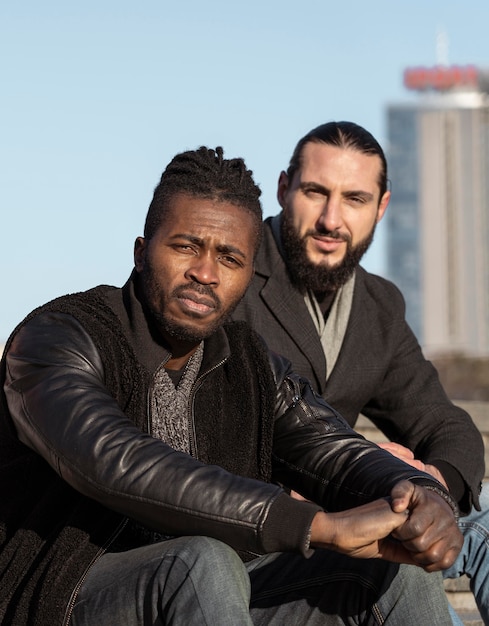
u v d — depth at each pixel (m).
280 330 3.27
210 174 2.28
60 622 2.04
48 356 2.17
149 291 2.28
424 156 168.88
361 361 3.31
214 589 1.92
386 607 2.21
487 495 3.07
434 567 2.08
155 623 1.99
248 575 2.19
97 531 2.12
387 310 3.43
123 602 2.03
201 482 1.99
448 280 164.50
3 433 2.23
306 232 3.29
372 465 2.35
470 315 159.88
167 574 1.97
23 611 2.07
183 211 2.26
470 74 168.62
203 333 2.29
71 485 2.07
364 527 2.02
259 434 2.43
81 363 2.17
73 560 2.09
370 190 3.32
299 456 2.45
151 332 2.32
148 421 2.27
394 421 3.39
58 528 2.15
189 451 2.34
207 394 2.40
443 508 2.08
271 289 3.29
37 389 2.12
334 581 2.28
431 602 2.18
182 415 2.35
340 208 3.28
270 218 3.47
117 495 1.99
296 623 2.31
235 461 2.39
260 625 2.35
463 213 164.25
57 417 2.06
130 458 2.00
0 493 2.23
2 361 2.26
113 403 2.12
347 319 3.34
